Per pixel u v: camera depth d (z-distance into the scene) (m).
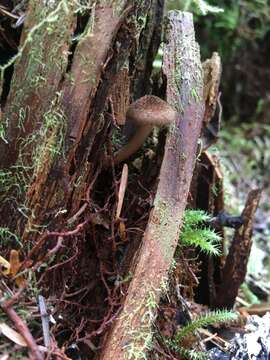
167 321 0.23
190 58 0.25
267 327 0.24
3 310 0.18
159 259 0.21
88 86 0.19
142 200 0.23
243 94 0.63
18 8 0.22
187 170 0.22
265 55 0.62
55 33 0.19
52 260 0.20
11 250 0.19
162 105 0.22
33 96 0.20
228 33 0.58
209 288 0.29
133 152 0.23
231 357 0.23
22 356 0.17
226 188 0.40
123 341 0.19
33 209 0.20
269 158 0.59
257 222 0.50
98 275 0.22
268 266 0.41
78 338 0.20
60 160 0.20
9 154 0.20
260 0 0.58
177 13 0.26
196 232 0.25
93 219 0.22
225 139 0.60
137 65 0.25
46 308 0.19
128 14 0.20
